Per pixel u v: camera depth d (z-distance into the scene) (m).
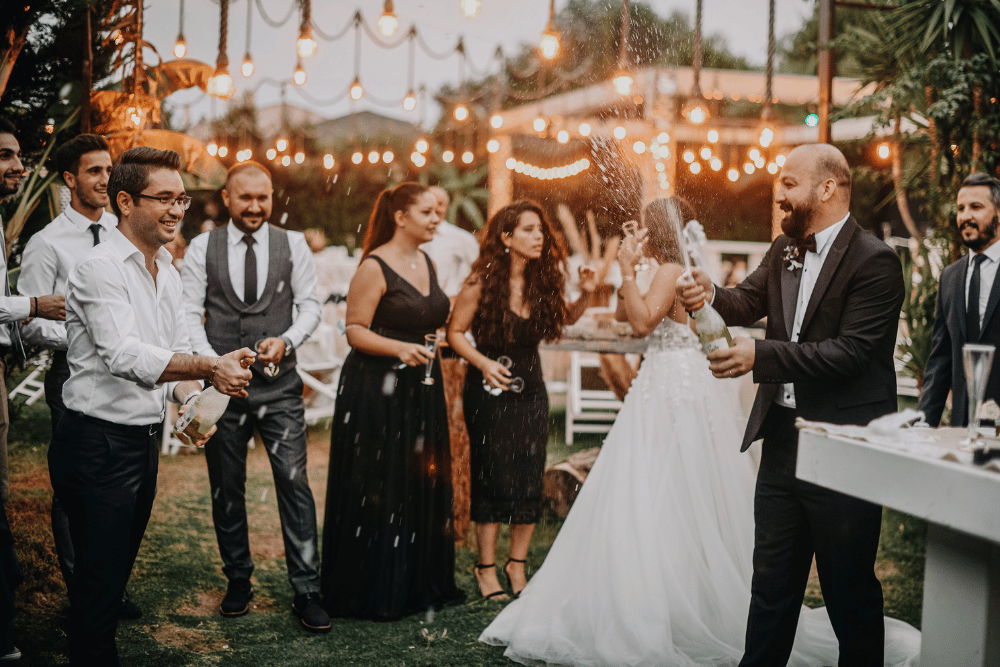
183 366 2.12
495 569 3.69
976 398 1.62
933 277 4.61
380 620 3.11
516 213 3.32
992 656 1.63
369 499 3.16
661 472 2.87
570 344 4.18
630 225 3.36
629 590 2.68
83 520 2.21
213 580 3.46
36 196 3.78
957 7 4.52
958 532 1.68
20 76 4.03
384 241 3.42
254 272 3.22
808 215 2.29
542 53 5.88
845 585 2.16
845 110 5.42
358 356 3.26
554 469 4.38
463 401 3.51
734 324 2.69
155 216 2.26
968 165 4.60
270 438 3.15
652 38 14.54
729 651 2.64
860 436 1.70
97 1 3.88
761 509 2.34
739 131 8.93
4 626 2.46
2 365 2.88
